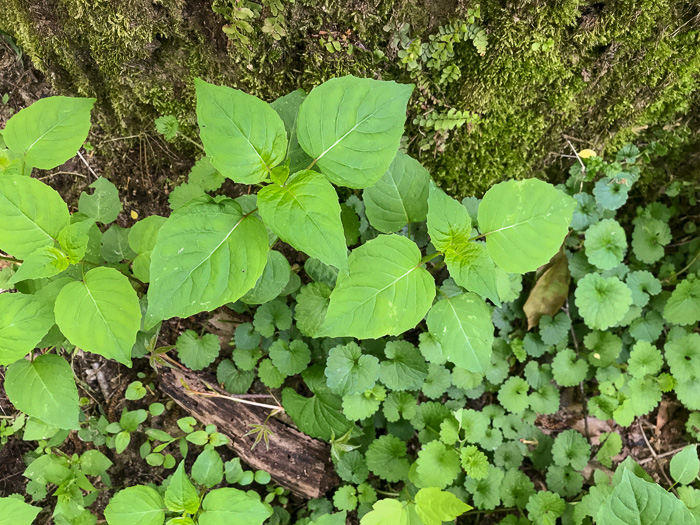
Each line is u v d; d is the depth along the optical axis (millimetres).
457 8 326
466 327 313
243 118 242
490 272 295
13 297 274
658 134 385
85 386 419
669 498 234
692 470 361
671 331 419
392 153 257
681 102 363
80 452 417
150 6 329
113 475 416
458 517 412
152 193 431
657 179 419
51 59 375
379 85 252
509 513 407
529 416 421
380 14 330
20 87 409
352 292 282
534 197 297
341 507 383
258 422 394
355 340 397
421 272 289
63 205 268
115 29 342
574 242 419
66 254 268
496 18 328
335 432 381
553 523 373
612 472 418
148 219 323
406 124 382
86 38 354
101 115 401
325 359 398
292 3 322
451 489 395
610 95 364
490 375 413
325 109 253
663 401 439
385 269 284
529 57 340
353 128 256
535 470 427
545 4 319
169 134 369
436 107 371
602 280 396
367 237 401
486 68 347
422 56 346
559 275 413
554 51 339
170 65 362
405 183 330
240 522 305
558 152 400
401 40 341
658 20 324
